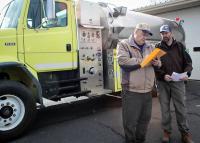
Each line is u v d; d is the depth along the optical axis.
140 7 11.70
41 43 5.15
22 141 4.50
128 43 3.66
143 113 3.87
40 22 5.12
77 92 5.81
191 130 4.71
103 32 6.54
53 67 5.35
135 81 3.61
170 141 4.22
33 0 5.03
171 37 4.03
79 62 5.85
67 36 5.54
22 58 4.92
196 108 6.33
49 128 5.15
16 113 4.66
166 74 3.98
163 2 10.79
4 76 5.04
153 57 3.53
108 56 6.47
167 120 4.12
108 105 6.92
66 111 6.43
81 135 4.69
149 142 4.23
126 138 3.88
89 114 6.11
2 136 4.47
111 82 6.44
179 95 3.99
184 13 10.98
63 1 5.48
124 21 7.04
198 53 10.65
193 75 10.91
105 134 4.70
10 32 4.78
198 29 10.54
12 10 5.20
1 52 4.69
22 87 4.68
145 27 3.61
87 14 5.99
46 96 5.38
